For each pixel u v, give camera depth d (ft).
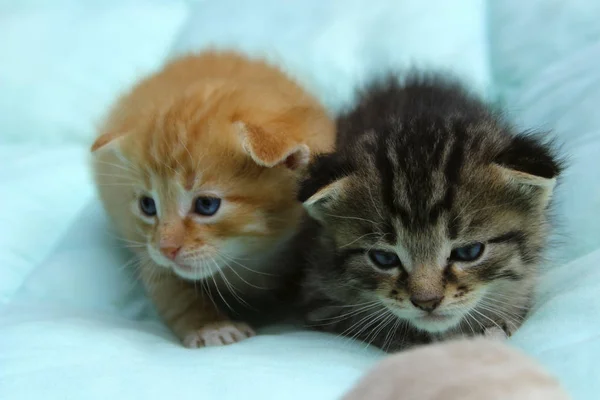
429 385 0.66
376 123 1.25
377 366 0.73
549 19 1.52
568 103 1.36
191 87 1.25
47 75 1.65
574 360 0.96
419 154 1.12
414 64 1.49
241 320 1.24
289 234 1.23
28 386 0.98
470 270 1.10
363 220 1.12
